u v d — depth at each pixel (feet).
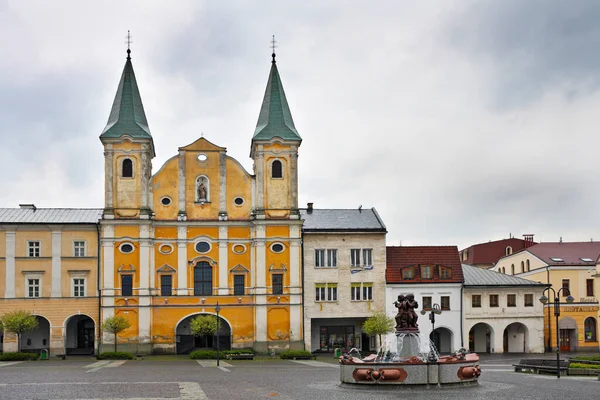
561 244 329.93
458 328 279.28
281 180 277.44
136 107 277.64
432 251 287.69
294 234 274.57
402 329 145.89
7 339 265.34
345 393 124.36
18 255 265.75
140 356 257.55
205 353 246.68
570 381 145.28
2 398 116.57
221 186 277.44
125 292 266.16
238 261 275.39
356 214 295.28
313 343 281.95
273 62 290.15
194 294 271.69
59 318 264.31
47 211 281.54
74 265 266.77
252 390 130.21
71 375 165.17
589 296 304.50
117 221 266.57
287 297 272.10
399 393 123.44
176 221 272.92
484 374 166.50
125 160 271.69
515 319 282.97
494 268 389.60
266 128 280.10
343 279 278.05
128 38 283.79
